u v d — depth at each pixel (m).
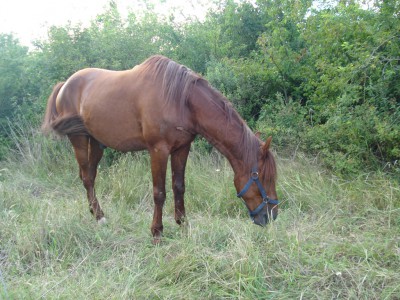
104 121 3.45
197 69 6.82
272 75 5.54
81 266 2.92
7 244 3.19
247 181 3.07
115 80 3.45
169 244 3.18
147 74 3.22
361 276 2.57
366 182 4.04
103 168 5.41
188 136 3.22
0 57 6.69
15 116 6.48
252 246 2.84
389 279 2.53
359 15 4.68
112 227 3.55
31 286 2.56
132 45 6.16
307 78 5.29
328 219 3.54
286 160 4.77
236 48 6.58
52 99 4.09
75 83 3.84
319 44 4.93
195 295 2.52
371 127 4.29
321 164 4.62
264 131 4.95
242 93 5.55
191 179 4.56
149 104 3.12
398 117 4.25
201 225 3.48
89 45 6.23
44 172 5.41
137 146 3.42
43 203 4.06
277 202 3.10
